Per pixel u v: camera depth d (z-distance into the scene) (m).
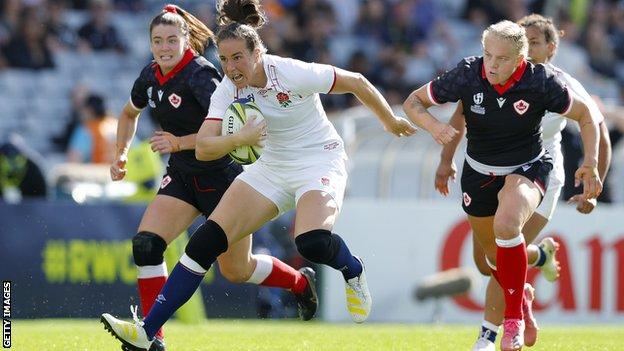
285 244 39.78
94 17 62.78
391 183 46.78
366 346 25.00
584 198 20.94
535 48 23.27
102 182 44.62
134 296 38.41
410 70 64.56
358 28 65.44
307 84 20.27
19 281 37.56
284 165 20.94
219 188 22.16
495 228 20.19
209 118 20.25
